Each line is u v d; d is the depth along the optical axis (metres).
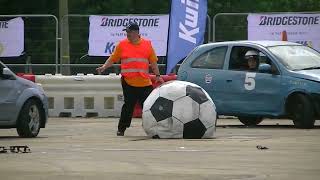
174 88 30.42
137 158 23.92
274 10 86.00
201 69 37.94
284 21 48.50
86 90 46.56
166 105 30.22
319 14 48.09
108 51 49.78
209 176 20.31
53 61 52.84
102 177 20.23
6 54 50.75
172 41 45.88
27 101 32.22
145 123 30.64
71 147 27.30
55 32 52.25
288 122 41.47
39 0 80.56
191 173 20.84
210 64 37.81
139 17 49.38
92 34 49.81
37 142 29.48
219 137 30.77
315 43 48.28
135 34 32.19
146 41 32.50
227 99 37.00
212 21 50.28
